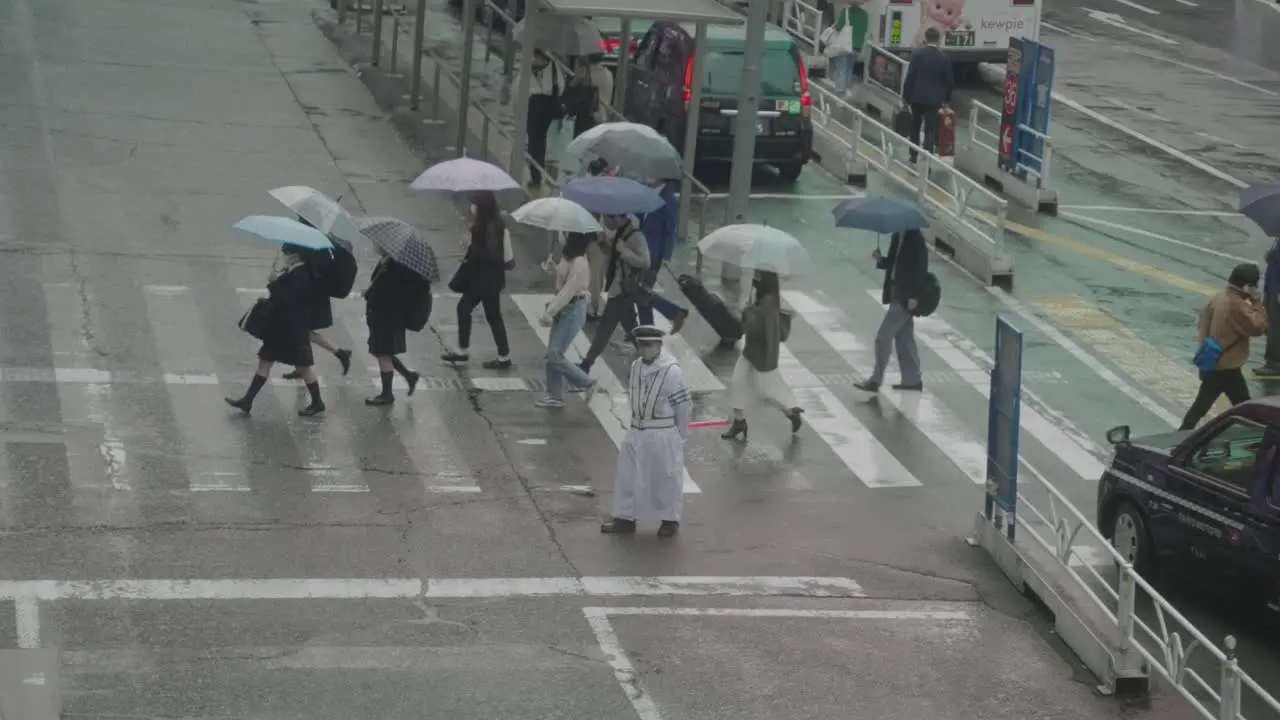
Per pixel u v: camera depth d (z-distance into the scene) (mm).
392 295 20484
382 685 14148
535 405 21359
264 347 19953
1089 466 20797
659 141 25516
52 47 36312
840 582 17047
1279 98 43312
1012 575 17344
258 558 16453
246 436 19516
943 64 33938
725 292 26250
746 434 20922
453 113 34625
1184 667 14297
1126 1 54969
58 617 14875
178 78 35031
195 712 13406
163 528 16906
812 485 19578
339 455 19250
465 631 15305
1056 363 24172
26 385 20312
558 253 26406
